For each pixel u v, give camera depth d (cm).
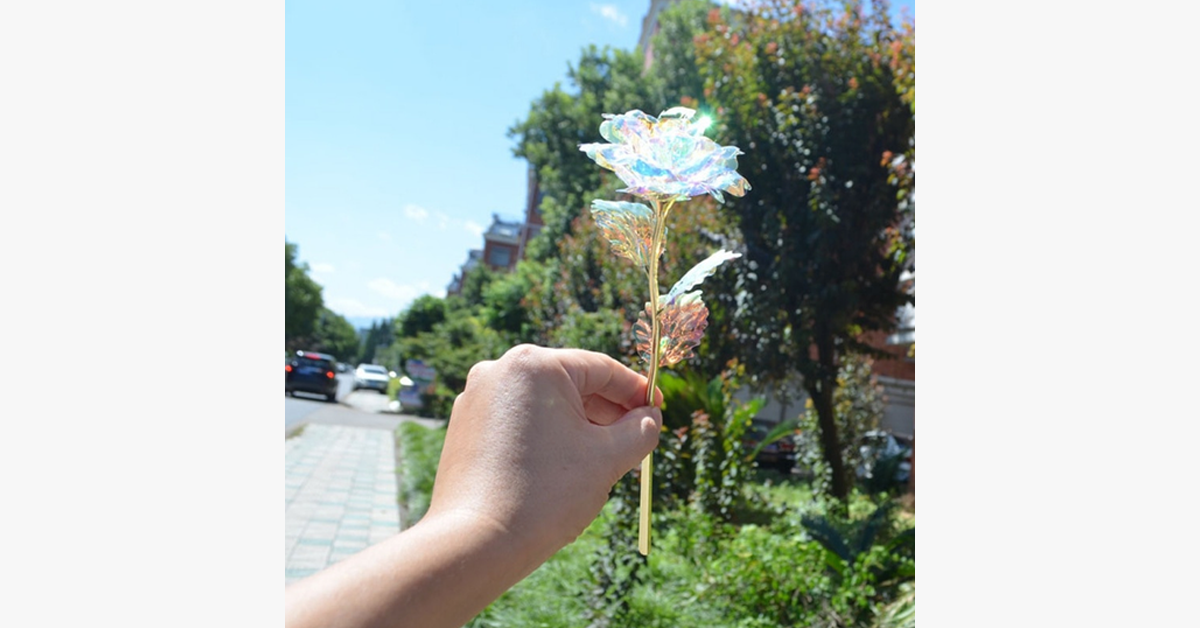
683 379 548
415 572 53
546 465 64
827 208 550
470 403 68
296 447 867
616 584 399
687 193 73
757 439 653
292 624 47
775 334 564
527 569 60
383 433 1005
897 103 545
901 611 360
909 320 591
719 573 417
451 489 62
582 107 930
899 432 630
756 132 579
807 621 370
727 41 600
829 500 548
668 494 506
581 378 77
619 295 676
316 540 539
